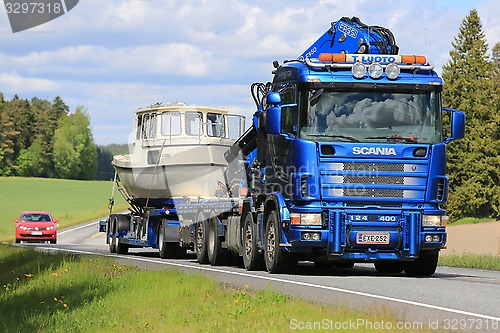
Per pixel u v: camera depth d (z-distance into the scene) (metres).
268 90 42.06
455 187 185.88
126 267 41.50
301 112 36.31
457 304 25.81
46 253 55.03
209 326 22.62
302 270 42.78
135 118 60.03
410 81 36.59
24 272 42.69
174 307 26.59
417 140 36.50
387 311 22.91
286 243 37.12
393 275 39.47
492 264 48.41
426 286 31.61
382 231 36.28
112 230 65.44
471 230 146.12
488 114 187.12
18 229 96.88
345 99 36.34
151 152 58.09
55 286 34.97
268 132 37.06
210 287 30.70
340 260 37.25
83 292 32.19
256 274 38.62
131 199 62.31
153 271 37.22
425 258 38.34
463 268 47.19
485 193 182.50
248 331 21.48
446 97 192.00
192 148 56.38
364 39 41.59
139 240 60.81
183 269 42.00
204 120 56.75
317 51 43.38
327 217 36.12
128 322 24.80
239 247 43.62
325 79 36.22
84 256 50.53
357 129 36.22
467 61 192.75
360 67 36.28
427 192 36.56
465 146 185.62
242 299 26.55
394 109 36.50
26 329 25.02
